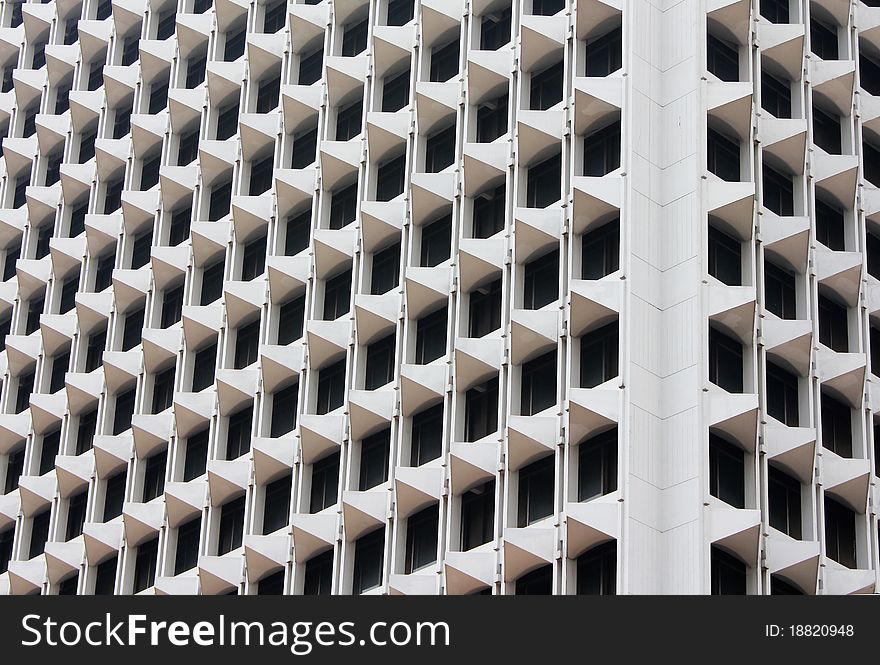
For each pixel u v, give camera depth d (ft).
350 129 292.81
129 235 323.16
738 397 230.68
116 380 306.55
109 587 293.23
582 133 254.47
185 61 333.62
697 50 252.01
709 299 237.45
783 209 257.75
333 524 257.34
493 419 248.52
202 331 293.23
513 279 251.19
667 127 250.16
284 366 275.18
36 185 359.05
